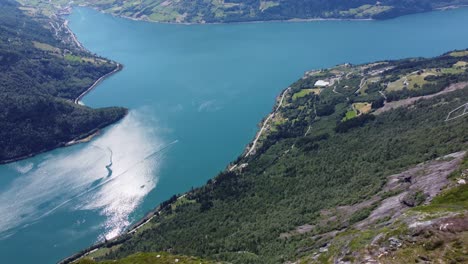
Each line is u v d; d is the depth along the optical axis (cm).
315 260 9456
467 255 6506
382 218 11150
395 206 11656
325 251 9612
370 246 7806
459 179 10356
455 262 6481
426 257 6831
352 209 14112
